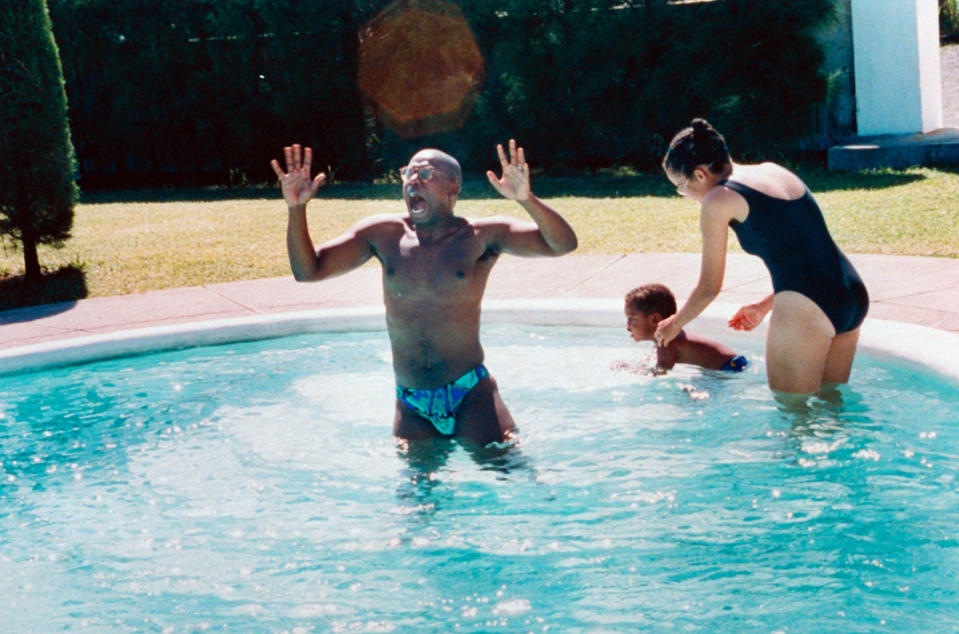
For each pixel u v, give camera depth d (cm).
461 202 1319
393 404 516
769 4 1377
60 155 989
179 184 1888
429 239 450
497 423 443
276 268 947
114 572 349
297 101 1702
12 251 1120
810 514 362
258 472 435
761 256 466
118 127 1855
